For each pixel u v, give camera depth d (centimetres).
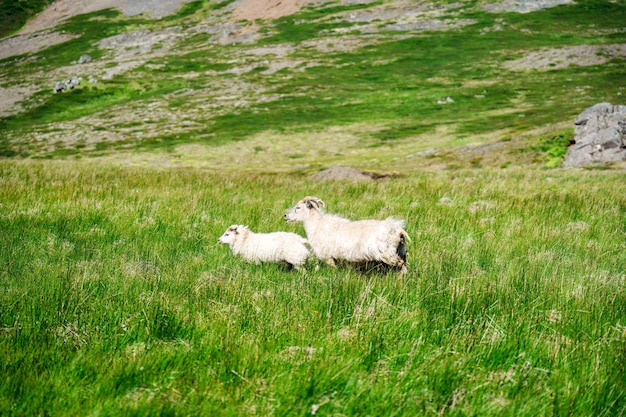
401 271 996
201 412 480
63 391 507
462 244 1206
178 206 1680
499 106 8938
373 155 6338
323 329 649
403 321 668
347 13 16112
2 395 497
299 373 540
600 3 15462
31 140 8406
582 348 599
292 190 2264
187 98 10612
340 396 513
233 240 1202
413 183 2511
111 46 15525
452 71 11481
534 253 1131
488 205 1741
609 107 4834
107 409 480
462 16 15238
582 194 1939
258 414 483
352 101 9856
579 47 12288
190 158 6825
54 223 1387
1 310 702
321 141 7600
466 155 5338
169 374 546
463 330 645
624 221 1488
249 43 14538
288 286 853
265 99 10244
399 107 9338
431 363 559
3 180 2144
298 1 17438
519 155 4950
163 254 1146
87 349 597
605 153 4453
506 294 779
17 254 1090
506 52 12488
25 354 570
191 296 784
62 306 721
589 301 747
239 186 2402
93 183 2230
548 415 488
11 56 15488
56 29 17325
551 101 8931
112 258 1091
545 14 14988
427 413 483
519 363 580
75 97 11162
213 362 570
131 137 8294
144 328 655
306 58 12925
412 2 16612
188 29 16288
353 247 1034
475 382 531
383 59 12556
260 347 596
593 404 500
